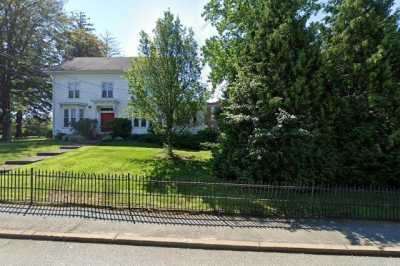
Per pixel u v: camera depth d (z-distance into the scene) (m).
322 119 11.37
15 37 35.03
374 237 7.41
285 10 11.97
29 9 35.28
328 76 11.66
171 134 18.97
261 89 11.40
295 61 11.52
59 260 5.95
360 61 11.69
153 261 6.02
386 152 11.39
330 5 13.74
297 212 8.98
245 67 12.12
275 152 10.76
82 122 30.91
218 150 11.96
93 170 14.45
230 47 18.64
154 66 18.31
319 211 8.98
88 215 8.55
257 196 9.68
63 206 9.26
